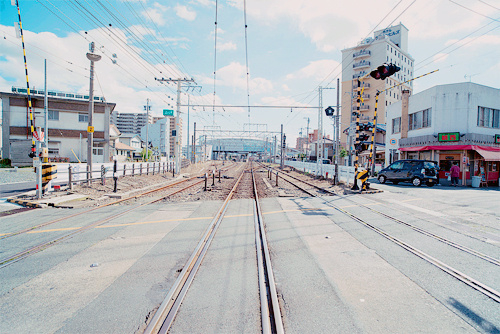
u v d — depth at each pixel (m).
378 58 60.94
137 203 11.62
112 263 4.94
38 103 34.34
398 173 19.72
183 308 3.43
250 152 107.38
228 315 3.28
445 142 22.03
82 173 16.38
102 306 3.51
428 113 24.23
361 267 4.71
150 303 3.58
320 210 9.92
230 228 7.41
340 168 21.03
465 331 2.95
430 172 18.62
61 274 4.49
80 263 4.95
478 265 4.75
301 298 3.68
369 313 3.30
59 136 35.03
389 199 12.34
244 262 4.96
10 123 33.47
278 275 4.41
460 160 21.88
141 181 20.25
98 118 36.53
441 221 8.01
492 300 3.60
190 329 3.01
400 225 7.58
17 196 12.29
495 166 21.09
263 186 19.23
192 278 4.25
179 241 6.21
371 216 8.78
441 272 4.48
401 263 4.88
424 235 6.60
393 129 30.45
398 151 28.58
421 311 3.34
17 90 33.84
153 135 88.38
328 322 3.12
